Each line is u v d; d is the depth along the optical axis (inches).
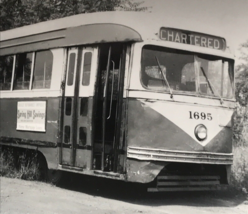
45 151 350.9
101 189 347.9
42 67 364.5
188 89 301.9
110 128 318.0
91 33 317.4
